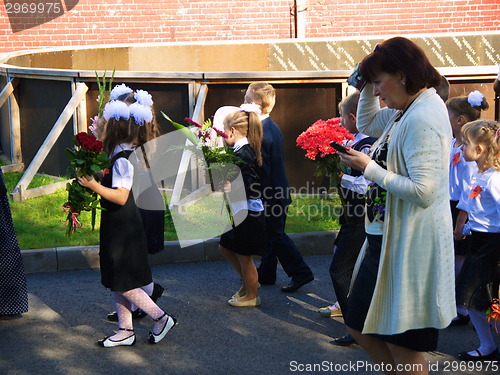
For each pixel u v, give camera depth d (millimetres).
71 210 4047
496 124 4008
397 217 2947
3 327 4523
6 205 4586
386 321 2992
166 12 12781
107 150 4078
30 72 8141
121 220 4059
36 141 8406
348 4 12945
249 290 4895
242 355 4105
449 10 12992
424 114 2873
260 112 5039
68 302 4988
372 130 3469
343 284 4133
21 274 4645
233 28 12875
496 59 10938
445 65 10953
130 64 10875
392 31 13000
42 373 3861
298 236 6145
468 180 4355
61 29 12672
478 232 4012
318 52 11047
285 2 12844
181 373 3863
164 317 4203
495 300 3951
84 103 7734
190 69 11000
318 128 3914
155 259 5906
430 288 2941
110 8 12688
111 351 4160
